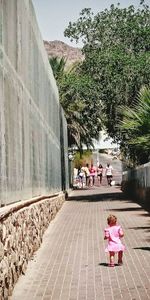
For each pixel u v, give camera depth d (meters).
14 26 8.95
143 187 22.52
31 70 11.70
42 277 8.36
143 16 27.34
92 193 35.78
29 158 11.00
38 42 13.66
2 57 7.54
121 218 17.41
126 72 25.53
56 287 7.60
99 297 6.91
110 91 26.34
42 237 12.98
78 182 48.16
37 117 13.03
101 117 28.55
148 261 9.49
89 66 26.95
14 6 9.00
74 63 42.78
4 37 7.77
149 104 16.88
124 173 33.97
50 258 10.15
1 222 6.73
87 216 18.66
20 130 9.46
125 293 7.11
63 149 28.25
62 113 27.66
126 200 26.80
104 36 27.58
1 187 7.33
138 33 26.91
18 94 9.27
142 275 8.29
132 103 26.28
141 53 26.55
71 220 17.48
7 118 7.88
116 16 27.50
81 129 42.44
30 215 10.36
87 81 26.94
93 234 13.59
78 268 9.02
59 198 21.73
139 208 21.31
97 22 27.62
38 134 13.24
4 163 7.56
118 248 9.06
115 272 8.58
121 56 25.73
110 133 28.83
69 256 10.30
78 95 27.45
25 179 10.19
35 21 12.85
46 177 15.81
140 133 17.17
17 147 8.98
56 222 17.00
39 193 13.27
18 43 9.42
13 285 7.52
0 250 6.46
